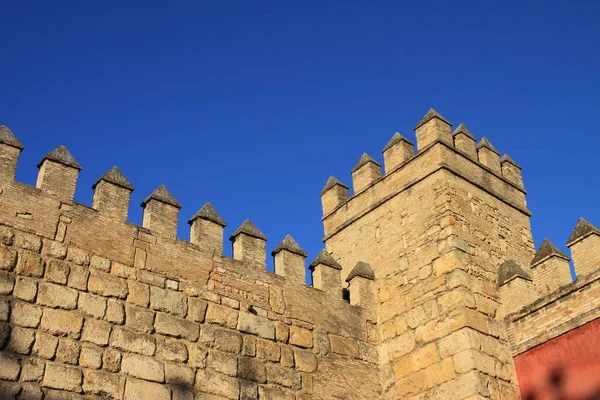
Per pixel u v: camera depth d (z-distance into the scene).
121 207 17.27
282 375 17.91
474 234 20.56
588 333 17.23
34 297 14.74
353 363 19.62
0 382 13.49
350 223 23.33
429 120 22.20
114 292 15.99
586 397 16.80
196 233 18.59
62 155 16.80
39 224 15.62
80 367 14.62
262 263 19.44
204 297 17.56
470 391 17.62
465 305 18.83
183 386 15.97
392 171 22.64
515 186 23.53
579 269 18.25
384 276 21.34
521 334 18.86
